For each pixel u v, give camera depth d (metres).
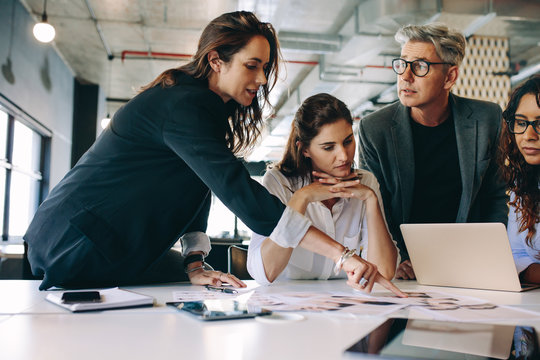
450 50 1.92
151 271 1.55
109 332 0.68
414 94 1.97
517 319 0.80
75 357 0.55
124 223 1.28
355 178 1.69
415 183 2.15
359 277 1.11
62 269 1.25
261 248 1.42
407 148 2.09
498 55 7.15
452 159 2.13
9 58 5.83
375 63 8.34
